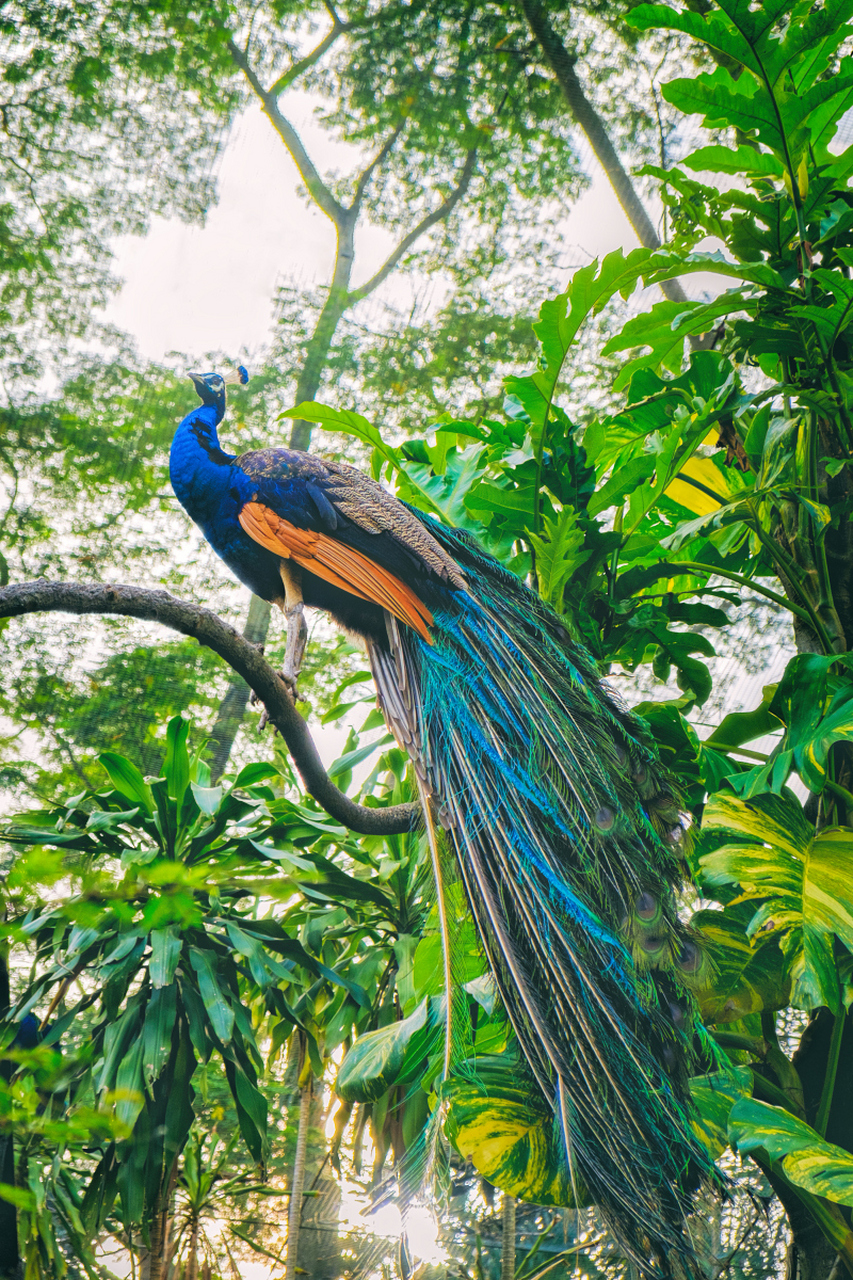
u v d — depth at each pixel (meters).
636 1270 2.19
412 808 3.06
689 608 4.43
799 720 3.46
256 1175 6.81
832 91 3.52
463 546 3.44
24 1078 2.15
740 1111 2.98
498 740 2.82
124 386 7.97
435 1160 2.34
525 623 3.19
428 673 2.95
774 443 4.13
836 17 3.38
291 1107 7.06
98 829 5.34
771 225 3.84
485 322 7.62
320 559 3.02
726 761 3.90
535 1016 2.45
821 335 3.78
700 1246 2.26
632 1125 2.35
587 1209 2.81
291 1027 6.31
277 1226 6.80
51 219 7.19
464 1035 2.45
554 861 2.65
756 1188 3.96
